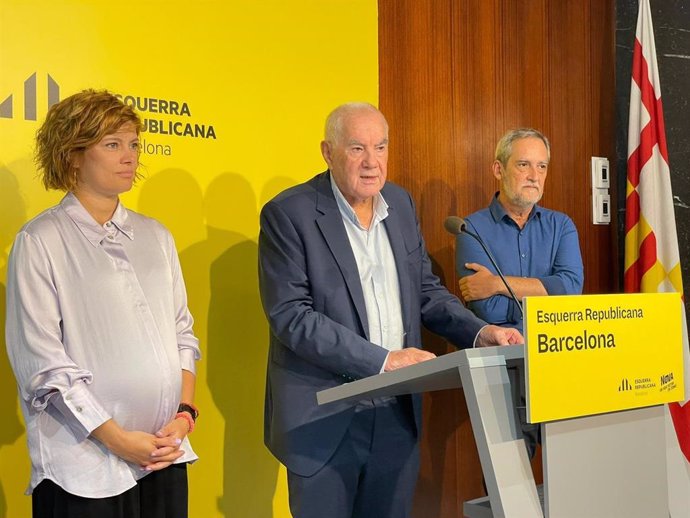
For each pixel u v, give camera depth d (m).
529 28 3.83
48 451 1.91
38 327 1.90
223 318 2.92
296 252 2.37
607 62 4.14
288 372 2.38
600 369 1.65
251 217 2.98
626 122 4.17
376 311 2.45
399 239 2.53
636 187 3.99
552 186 3.91
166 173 2.80
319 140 3.15
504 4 3.74
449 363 1.61
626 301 1.72
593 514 1.66
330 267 2.38
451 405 3.52
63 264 1.98
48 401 1.92
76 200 2.05
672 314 1.83
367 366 2.14
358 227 2.49
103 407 1.96
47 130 2.06
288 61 3.08
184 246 2.84
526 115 3.81
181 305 2.25
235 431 2.95
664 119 4.18
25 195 2.54
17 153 2.53
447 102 3.53
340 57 3.21
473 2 3.63
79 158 2.05
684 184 4.20
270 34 3.04
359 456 2.38
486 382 1.59
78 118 2.03
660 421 1.84
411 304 2.50
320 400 1.87
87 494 1.89
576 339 1.62
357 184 2.41
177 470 2.06
